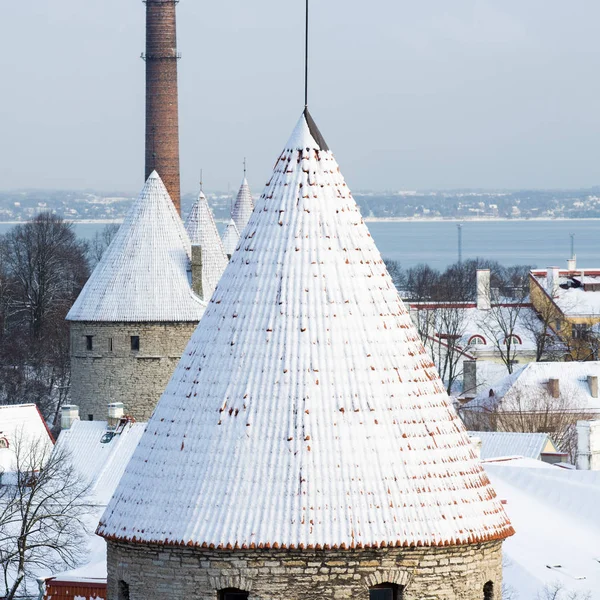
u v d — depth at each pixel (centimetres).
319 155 6216
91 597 8562
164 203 18838
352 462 5859
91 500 14025
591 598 9081
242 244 6166
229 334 6044
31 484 12500
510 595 8975
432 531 5850
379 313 6069
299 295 6041
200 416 5981
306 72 6312
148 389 18562
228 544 5788
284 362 5966
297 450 5859
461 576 5928
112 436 15412
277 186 6188
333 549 5772
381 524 5809
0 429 15988
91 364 18675
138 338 18538
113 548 6041
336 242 6112
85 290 18788
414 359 6075
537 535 9794
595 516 10069
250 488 5844
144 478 6006
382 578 5831
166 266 18650
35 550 12119
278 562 5797
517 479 10625
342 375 5956
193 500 5878
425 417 5991
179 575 5878
